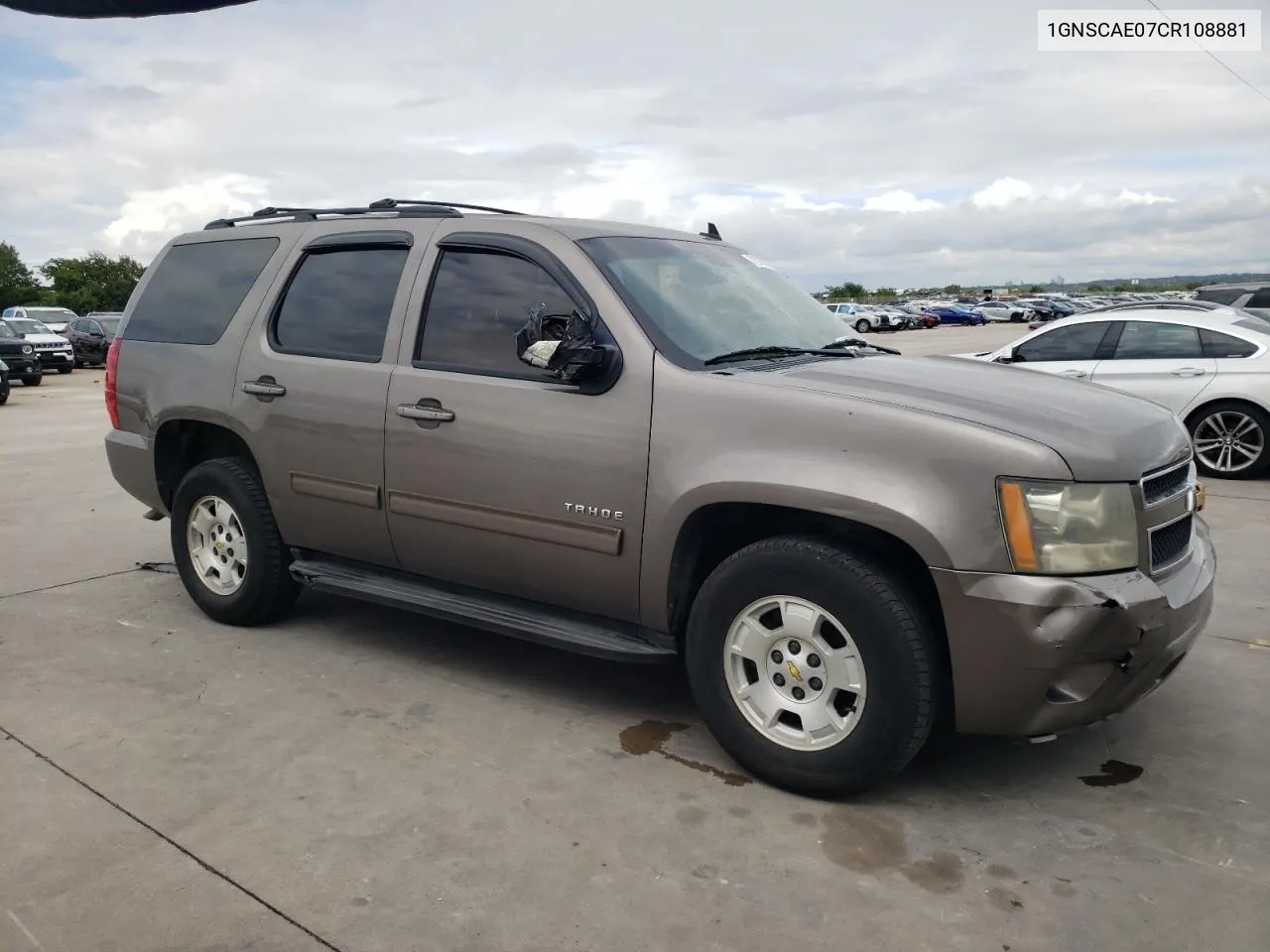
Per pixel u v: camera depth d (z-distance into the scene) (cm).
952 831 308
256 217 504
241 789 331
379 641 477
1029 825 312
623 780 339
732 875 284
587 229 399
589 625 379
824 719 321
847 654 314
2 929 258
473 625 397
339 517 434
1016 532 291
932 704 305
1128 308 970
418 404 399
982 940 255
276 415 447
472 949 251
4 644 471
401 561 423
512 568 384
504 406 376
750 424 327
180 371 491
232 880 280
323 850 295
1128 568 300
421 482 401
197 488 487
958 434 299
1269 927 260
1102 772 347
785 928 260
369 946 252
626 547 351
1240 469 905
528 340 351
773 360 371
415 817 314
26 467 1011
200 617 511
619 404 352
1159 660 305
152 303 522
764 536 354
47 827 307
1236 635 481
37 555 636
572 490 360
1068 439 302
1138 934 257
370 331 427
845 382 338
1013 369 397
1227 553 634
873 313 5750
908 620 302
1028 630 288
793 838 303
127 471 523
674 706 403
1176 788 335
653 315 364
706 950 251
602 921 262
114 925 260
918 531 296
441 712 395
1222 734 376
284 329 458
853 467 307
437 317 408
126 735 372
